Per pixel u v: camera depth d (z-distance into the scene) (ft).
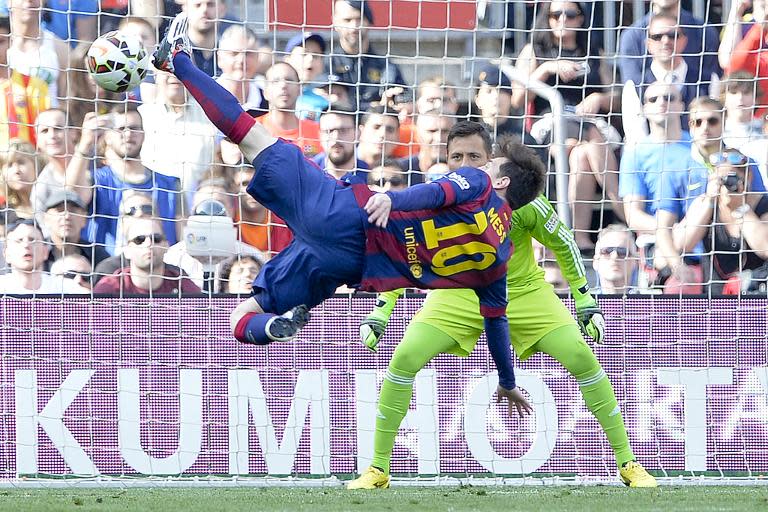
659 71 96.63
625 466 72.59
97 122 94.27
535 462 81.92
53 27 96.02
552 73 97.19
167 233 93.45
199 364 81.71
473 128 50.31
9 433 80.38
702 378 82.48
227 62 96.12
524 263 73.31
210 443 81.41
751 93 96.02
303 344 82.02
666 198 92.07
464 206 46.32
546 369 82.23
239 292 89.76
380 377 82.07
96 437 80.84
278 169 47.52
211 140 94.84
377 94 97.45
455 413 81.87
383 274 47.19
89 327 81.20
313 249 47.09
